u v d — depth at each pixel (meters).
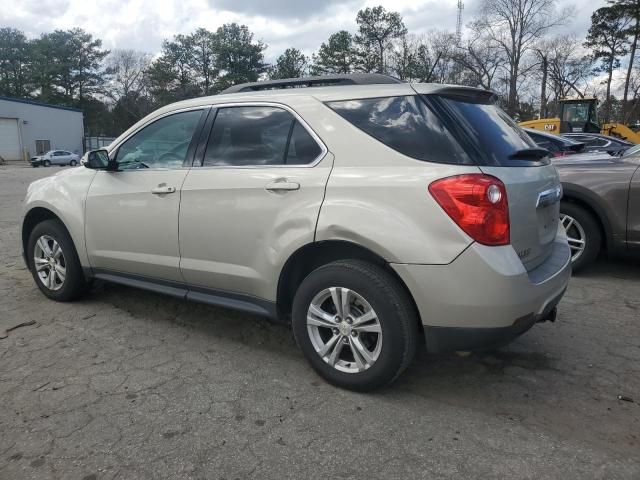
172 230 3.71
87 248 4.29
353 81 3.36
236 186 3.37
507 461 2.48
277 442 2.63
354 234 2.86
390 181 2.82
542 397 3.08
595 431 2.74
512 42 51.44
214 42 75.44
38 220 4.85
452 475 2.39
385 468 2.44
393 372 2.92
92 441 2.63
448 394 3.12
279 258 3.17
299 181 3.10
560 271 3.13
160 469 2.43
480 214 2.63
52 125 53.81
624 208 5.09
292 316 3.25
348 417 2.85
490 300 2.65
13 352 3.64
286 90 3.44
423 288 2.72
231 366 3.46
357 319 2.99
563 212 5.46
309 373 3.36
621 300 4.75
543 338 3.91
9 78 77.62
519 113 52.19
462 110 2.99
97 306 4.58
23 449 2.56
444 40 52.41
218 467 2.44
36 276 4.75
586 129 20.02
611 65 53.06
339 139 3.06
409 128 2.91
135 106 80.12
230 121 3.58
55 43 73.62
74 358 3.56
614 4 49.94
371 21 62.56
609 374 3.36
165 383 3.22
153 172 3.86
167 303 4.66
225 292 3.56
